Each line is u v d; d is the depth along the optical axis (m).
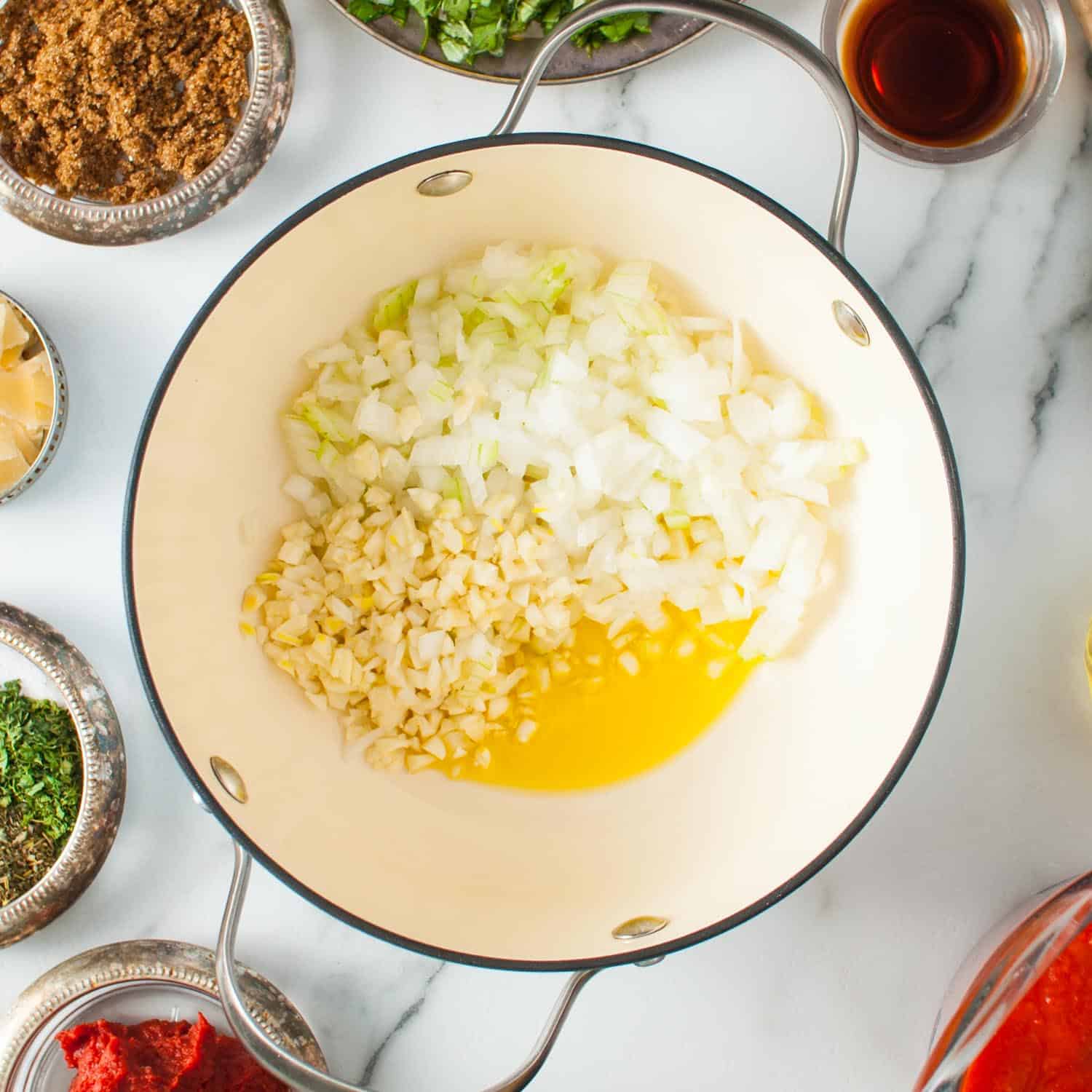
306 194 0.73
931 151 0.71
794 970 0.73
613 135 0.73
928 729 0.73
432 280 0.70
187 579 0.67
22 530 0.73
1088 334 0.73
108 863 0.73
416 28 0.70
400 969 0.73
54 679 0.72
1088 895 0.68
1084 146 0.73
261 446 0.69
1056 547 0.73
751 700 0.71
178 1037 0.72
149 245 0.73
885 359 0.66
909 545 0.67
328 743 0.70
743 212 0.66
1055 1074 0.70
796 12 0.73
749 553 0.70
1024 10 0.71
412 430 0.69
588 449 0.69
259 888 0.73
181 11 0.71
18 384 0.71
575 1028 0.73
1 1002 0.73
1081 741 0.73
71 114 0.71
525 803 0.71
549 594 0.70
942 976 0.73
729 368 0.70
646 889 0.69
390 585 0.69
